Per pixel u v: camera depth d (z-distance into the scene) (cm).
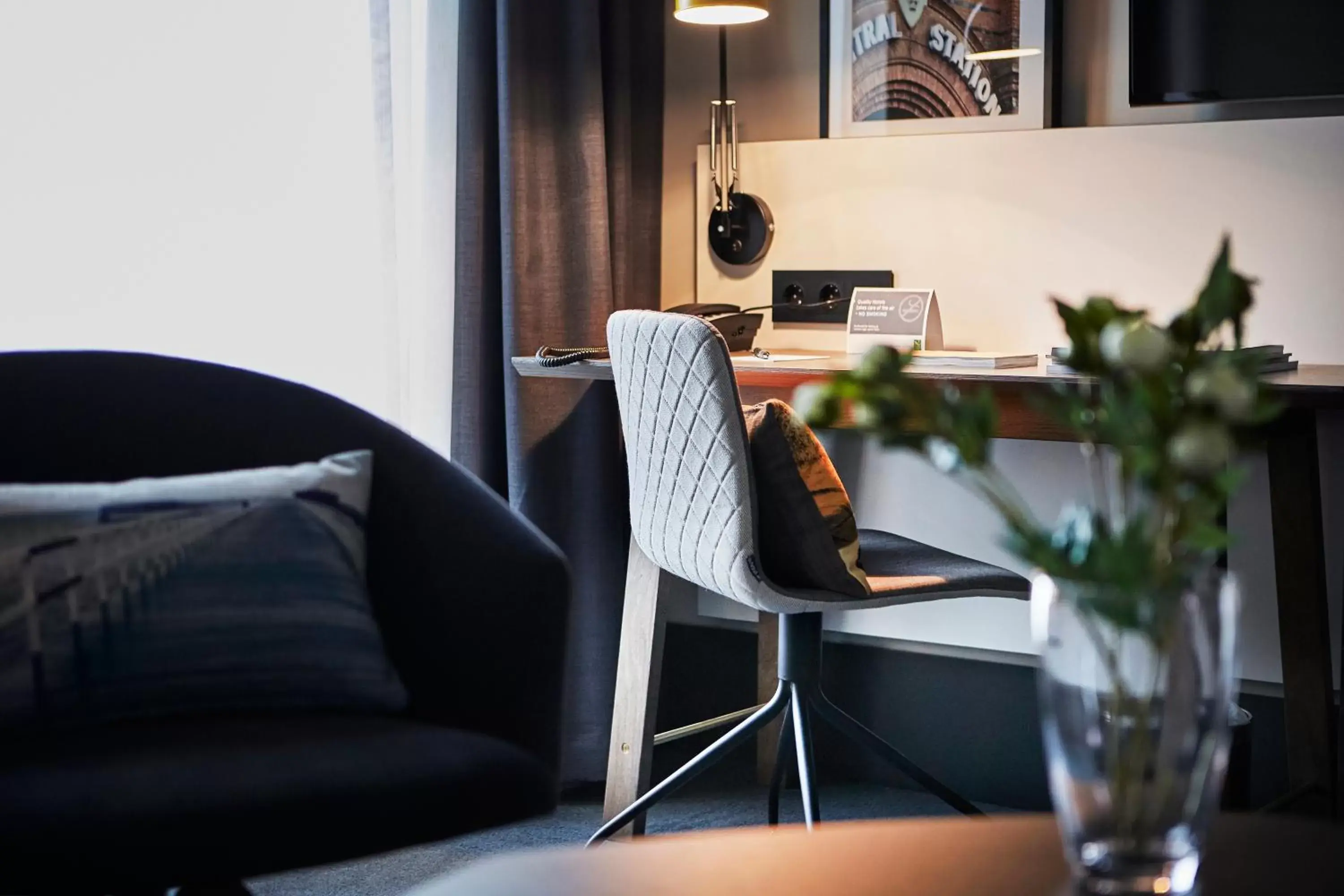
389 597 177
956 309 281
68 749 147
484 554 169
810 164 295
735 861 115
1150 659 102
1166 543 102
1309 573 234
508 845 257
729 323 282
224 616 161
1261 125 252
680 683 321
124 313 231
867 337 278
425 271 275
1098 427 103
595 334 282
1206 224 258
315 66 253
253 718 159
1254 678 260
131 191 231
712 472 213
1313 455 231
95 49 226
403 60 265
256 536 167
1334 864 112
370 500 182
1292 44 252
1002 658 284
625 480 294
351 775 141
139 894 135
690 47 313
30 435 178
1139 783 103
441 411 278
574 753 286
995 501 105
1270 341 254
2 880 127
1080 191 268
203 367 190
